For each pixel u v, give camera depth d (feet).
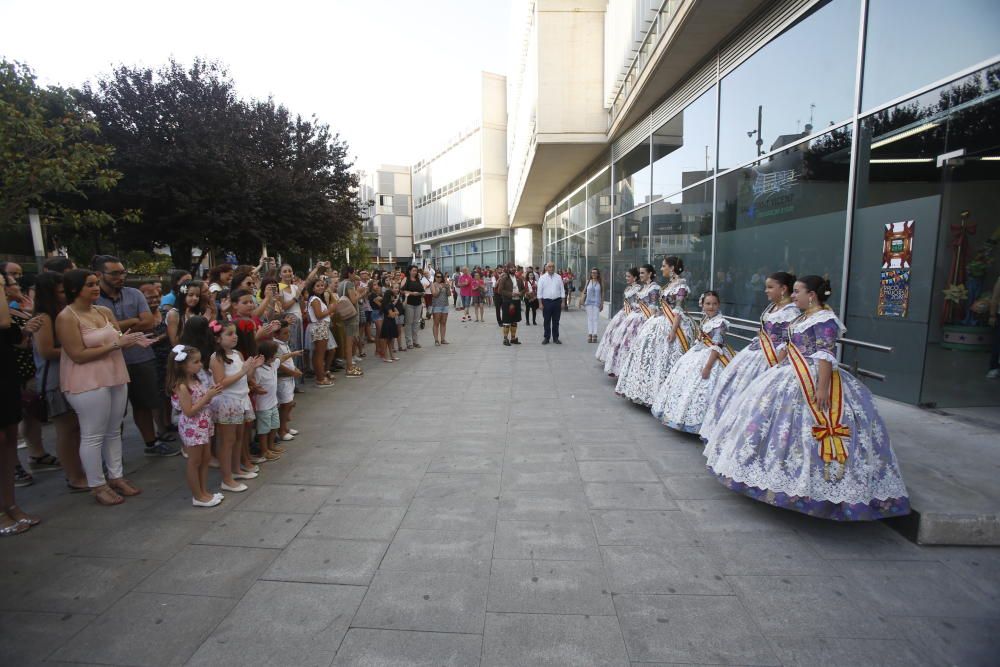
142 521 11.41
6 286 14.94
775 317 12.79
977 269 16.74
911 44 16.30
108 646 7.63
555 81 45.24
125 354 14.66
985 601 8.43
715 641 7.57
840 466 10.14
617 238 47.47
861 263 18.60
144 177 45.16
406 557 9.83
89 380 11.82
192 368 11.64
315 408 20.39
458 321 57.52
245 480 13.47
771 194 23.45
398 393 22.86
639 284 24.71
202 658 7.36
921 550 9.89
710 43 27.55
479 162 110.32
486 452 15.33
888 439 10.55
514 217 99.19
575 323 52.75
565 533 10.63
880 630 7.77
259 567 9.58
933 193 16.15
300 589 8.89
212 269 21.25
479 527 10.91
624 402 20.92
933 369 16.90
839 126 19.19
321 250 68.13
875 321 18.22
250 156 51.39
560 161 54.34
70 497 12.73
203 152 45.83
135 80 47.16
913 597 8.54
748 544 10.16
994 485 11.15
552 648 7.45
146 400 15.10
